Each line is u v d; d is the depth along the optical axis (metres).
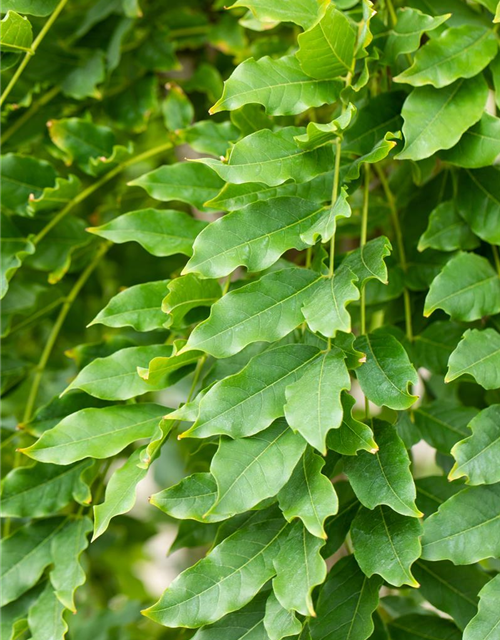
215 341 0.73
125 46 0.94
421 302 0.85
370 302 0.84
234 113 0.80
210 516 0.72
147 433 0.78
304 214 0.76
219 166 0.74
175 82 0.95
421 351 0.83
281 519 0.75
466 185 0.82
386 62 0.80
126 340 0.84
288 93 0.76
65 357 0.97
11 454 0.87
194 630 0.82
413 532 0.73
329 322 0.72
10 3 0.80
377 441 0.75
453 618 0.78
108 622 0.97
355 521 0.75
